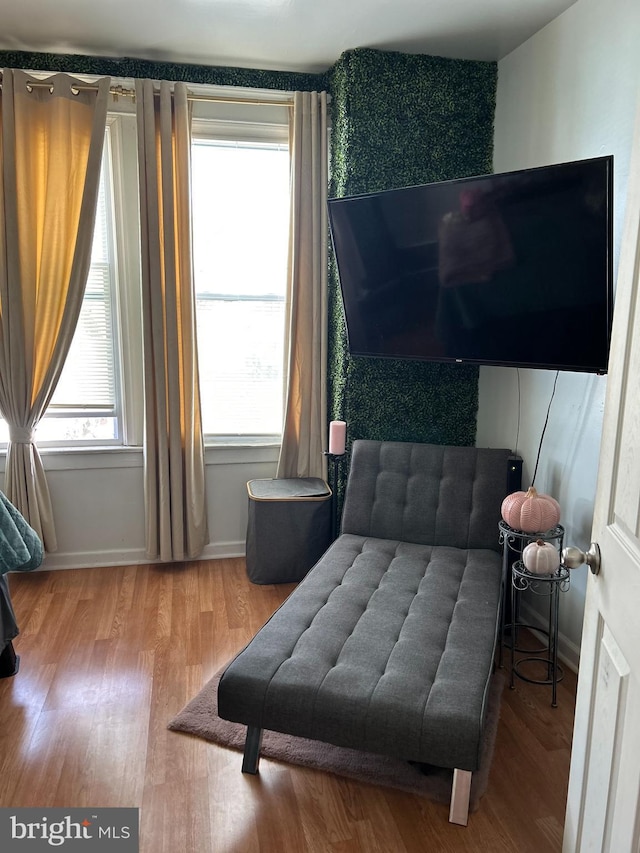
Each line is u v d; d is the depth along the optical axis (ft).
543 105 9.06
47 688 7.86
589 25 7.95
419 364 10.86
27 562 8.10
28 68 10.19
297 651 6.57
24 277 10.16
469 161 10.50
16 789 6.25
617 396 4.22
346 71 9.96
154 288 10.50
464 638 6.81
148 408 10.79
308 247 11.00
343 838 5.74
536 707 7.64
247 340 11.62
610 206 6.92
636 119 4.07
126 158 10.55
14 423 10.50
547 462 9.12
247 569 10.95
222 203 11.18
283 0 8.30
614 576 4.06
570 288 7.59
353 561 8.81
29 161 9.97
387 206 8.90
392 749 5.73
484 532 9.22
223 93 10.66
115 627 9.36
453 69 10.21
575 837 4.67
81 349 11.06
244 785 6.35
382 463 9.85
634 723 3.60
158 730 7.14
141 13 8.73
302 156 10.79
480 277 8.43
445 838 5.75
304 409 11.43
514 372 9.93
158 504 11.21
